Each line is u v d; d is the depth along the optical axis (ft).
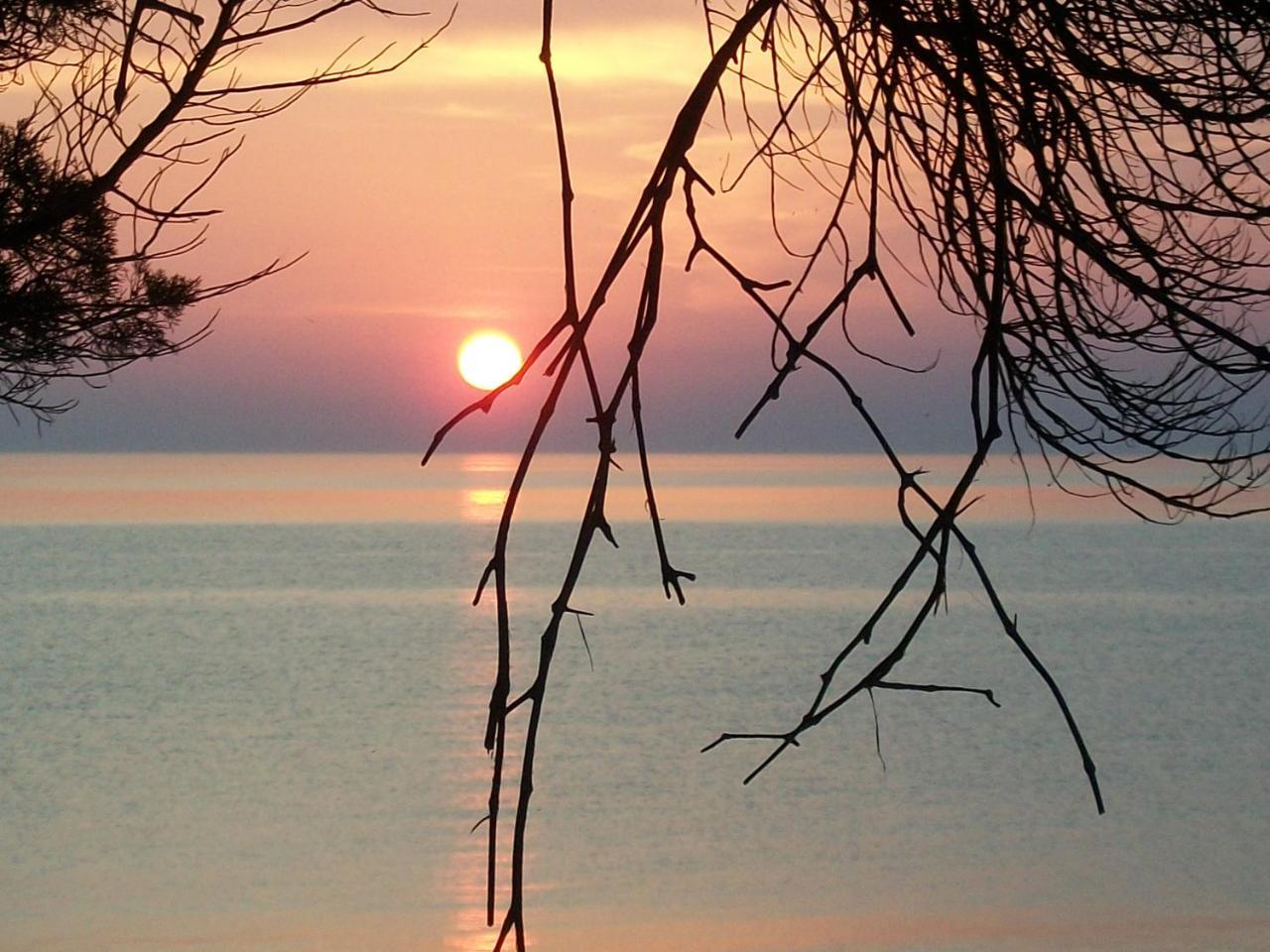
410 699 374.22
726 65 16.26
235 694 387.55
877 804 238.68
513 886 12.40
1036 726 322.34
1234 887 188.14
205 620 589.73
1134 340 20.45
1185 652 469.57
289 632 545.85
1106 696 374.84
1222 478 19.54
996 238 17.20
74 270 47.60
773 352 16.72
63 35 41.70
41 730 330.34
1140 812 235.81
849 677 410.52
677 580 14.26
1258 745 299.58
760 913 174.70
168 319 49.55
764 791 248.11
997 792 250.16
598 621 568.82
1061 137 20.08
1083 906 178.81
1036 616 573.74
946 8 19.39
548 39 16.46
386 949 159.43
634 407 14.83
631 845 209.87
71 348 49.19
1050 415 20.15
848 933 166.50
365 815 232.73
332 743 307.37
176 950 159.12
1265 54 20.70
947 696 369.91
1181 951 160.04
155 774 273.13
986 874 195.42
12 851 209.56
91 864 202.28
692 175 16.16
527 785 12.64
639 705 360.69
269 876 193.57
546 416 13.96
